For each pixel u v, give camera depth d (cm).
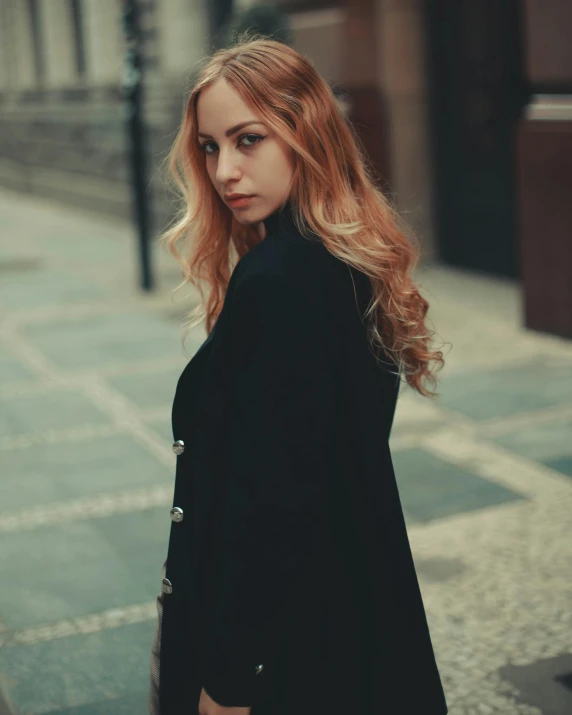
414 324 167
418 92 845
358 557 154
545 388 548
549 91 609
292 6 883
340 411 149
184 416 159
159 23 1238
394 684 155
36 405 554
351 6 817
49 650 298
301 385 139
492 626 301
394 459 450
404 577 154
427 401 535
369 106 837
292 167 154
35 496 421
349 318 150
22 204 1702
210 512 152
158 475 443
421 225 873
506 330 671
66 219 1450
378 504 151
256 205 153
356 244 152
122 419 525
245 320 142
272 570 138
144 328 733
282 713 155
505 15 765
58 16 1628
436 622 304
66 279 939
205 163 170
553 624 301
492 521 379
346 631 156
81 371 623
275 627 142
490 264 835
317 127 152
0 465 460
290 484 138
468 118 828
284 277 142
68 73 1633
